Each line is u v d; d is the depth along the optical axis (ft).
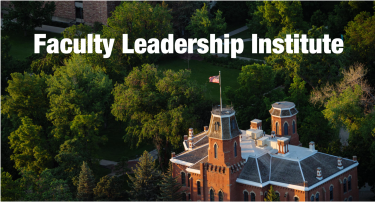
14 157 330.75
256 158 262.67
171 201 261.44
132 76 348.38
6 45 480.23
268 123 354.33
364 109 340.39
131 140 351.05
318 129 330.34
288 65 399.03
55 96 353.31
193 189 270.67
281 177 252.42
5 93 449.06
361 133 305.32
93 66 437.58
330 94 351.46
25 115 365.20
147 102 336.70
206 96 450.71
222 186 256.32
